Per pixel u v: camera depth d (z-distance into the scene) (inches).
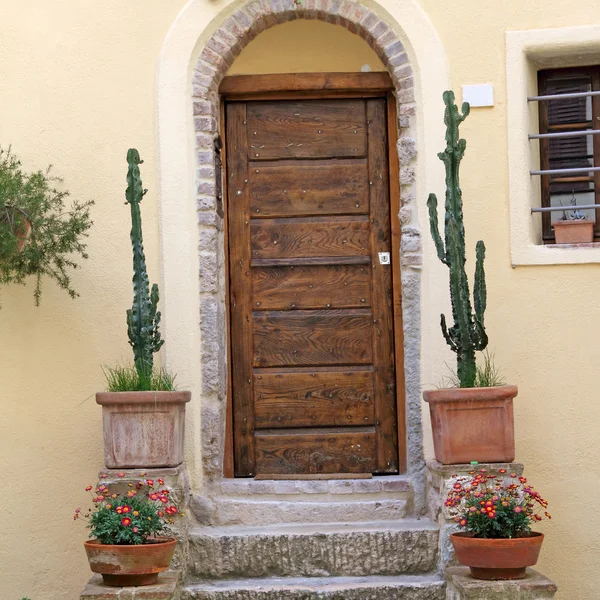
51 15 219.3
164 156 213.8
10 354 214.2
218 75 220.5
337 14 216.8
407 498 210.5
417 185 214.5
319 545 197.8
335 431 227.1
